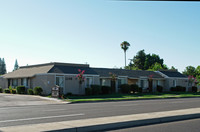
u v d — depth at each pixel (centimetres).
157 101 2531
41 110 1599
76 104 2189
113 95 3419
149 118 1095
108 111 1494
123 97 3186
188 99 2939
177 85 5006
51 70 3300
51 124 943
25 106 2000
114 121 1009
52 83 3241
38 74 3362
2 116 1277
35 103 2269
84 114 1345
